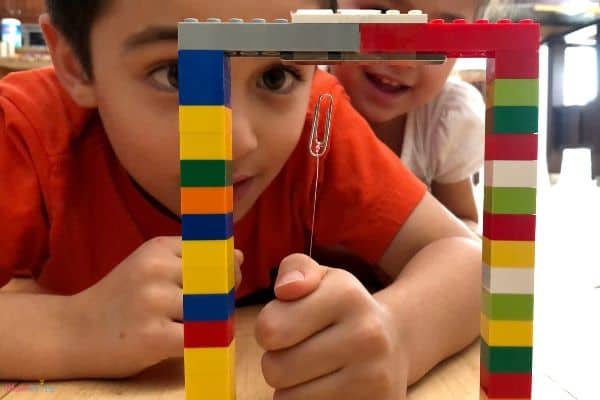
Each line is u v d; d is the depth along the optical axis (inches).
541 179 107.0
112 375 19.9
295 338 17.0
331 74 36.4
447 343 21.1
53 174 25.5
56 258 27.0
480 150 43.4
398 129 41.6
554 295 30.8
